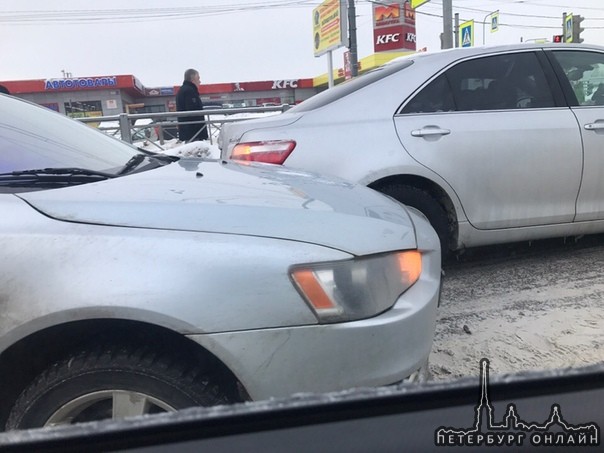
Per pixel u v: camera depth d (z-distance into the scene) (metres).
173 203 1.74
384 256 1.74
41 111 2.71
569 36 18.73
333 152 3.31
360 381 1.59
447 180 3.39
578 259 4.08
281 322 1.52
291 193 2.03
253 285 1.52
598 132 3.62
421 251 1.98
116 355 1.53
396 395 1.19
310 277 1.57
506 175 3.47
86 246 1.54
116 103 24.09
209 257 1.53
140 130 8.32
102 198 1.75
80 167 2.18
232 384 1.59
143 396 1.53
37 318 1.47
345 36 15.86
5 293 1.50
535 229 3.64
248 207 1.76
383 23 25.58
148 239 1.56
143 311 1.46
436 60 3.60
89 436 1.10
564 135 3.54
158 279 1.49
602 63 3.88
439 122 3.42
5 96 2.68
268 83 29.17
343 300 1.60
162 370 1.52
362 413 1.17
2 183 1.87
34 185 1.89
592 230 3.78
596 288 3.49
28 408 1.54
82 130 2.76
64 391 1.53
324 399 1.18
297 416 1.15
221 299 1.50
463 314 3.23
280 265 1.55
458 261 4.19
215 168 2.48
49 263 1.51
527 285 3.62
